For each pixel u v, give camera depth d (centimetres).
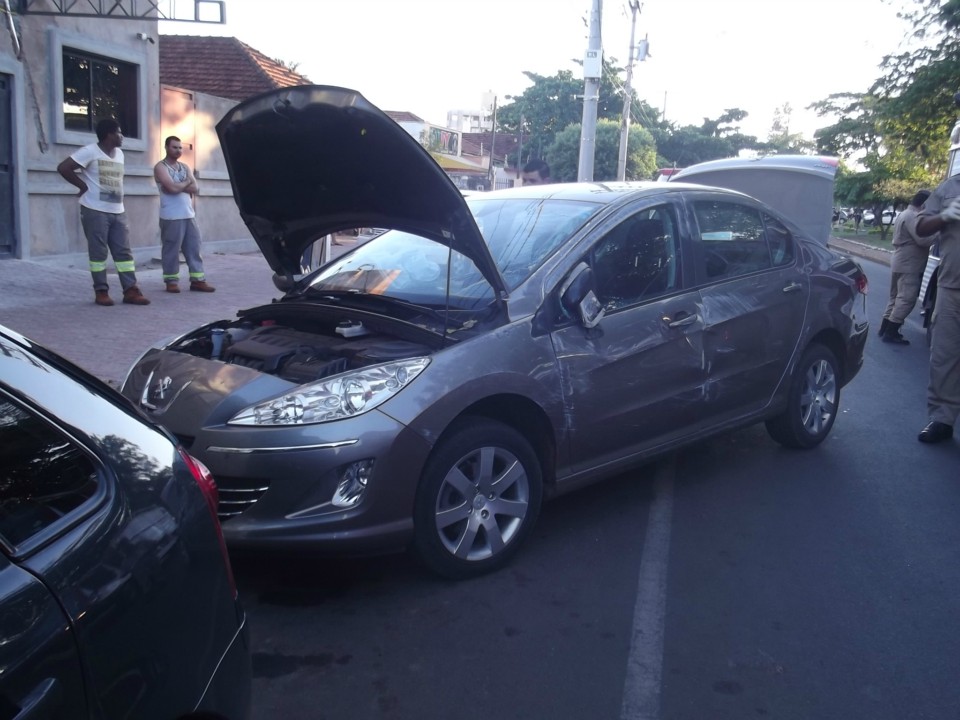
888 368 985
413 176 420
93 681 186
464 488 425
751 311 566
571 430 463
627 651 382
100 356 799
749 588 441
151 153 1528
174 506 230
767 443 677
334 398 391
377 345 441
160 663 206
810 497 566
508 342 436
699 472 607
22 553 186
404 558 461
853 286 663
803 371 627
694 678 363
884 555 484
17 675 170
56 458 208
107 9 1373
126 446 230
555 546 481
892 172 3575
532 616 408
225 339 477
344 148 422
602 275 489
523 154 6769
